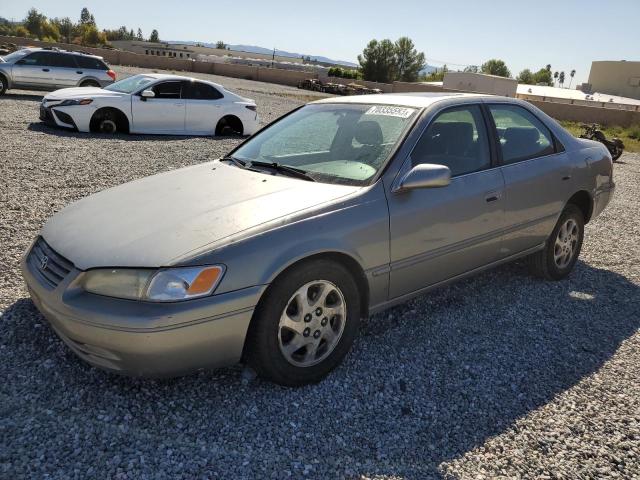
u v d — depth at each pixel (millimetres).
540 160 4332
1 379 2824
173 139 11844
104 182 7254
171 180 3611
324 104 4340
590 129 15484
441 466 2441
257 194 3158
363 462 2439
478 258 3896
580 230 4871
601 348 3625
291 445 2512
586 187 4750
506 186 3953
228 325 2607
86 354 2662
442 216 3504
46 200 6164
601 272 5148
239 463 2373
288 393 2906
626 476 2436
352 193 3160
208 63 51875
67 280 2658
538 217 4305
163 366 2535
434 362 3324
